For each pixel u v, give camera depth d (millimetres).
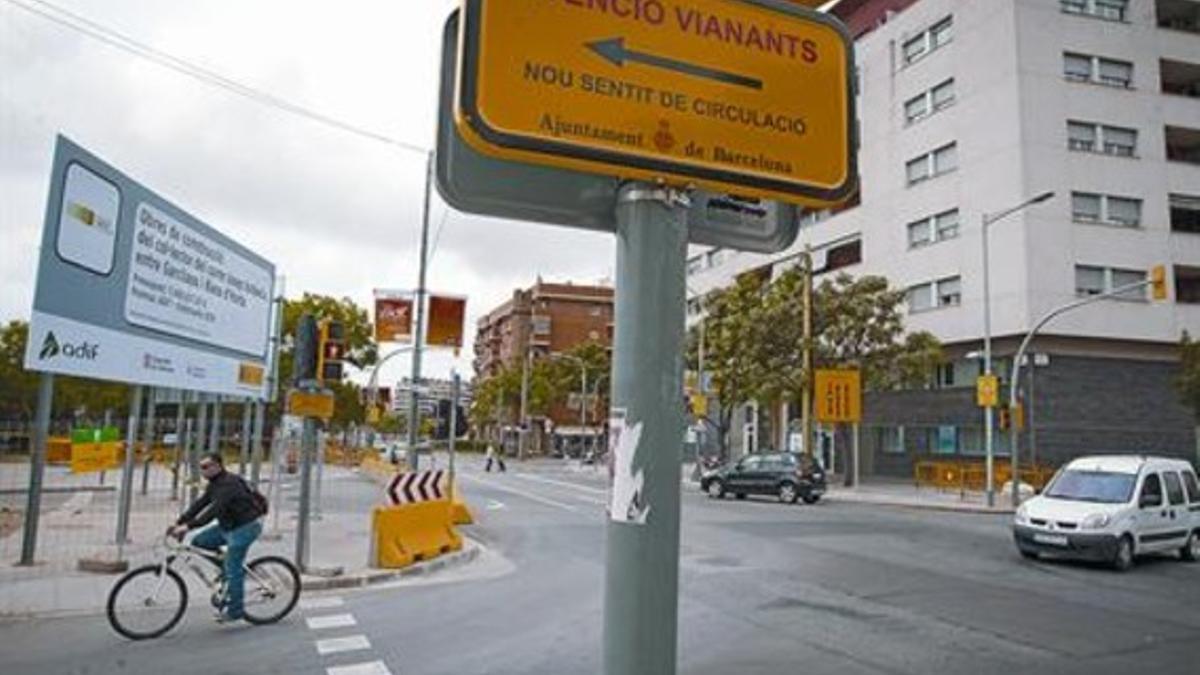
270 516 21453
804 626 10031
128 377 13656
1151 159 41469
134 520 19094
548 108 2949
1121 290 28688
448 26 3285
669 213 3164
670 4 3164
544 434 99312
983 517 26812
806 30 3383
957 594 12406
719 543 18109
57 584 11461
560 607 10898
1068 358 39656
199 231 16094
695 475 46438
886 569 14766
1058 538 15531
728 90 3215
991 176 41031
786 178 3285
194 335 15938
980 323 41125
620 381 3092
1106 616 10977
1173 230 41750
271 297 20203
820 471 32312
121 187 13312
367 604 11047
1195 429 41156
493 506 27781
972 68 42469
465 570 14305
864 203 49188
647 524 2963
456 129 3129
